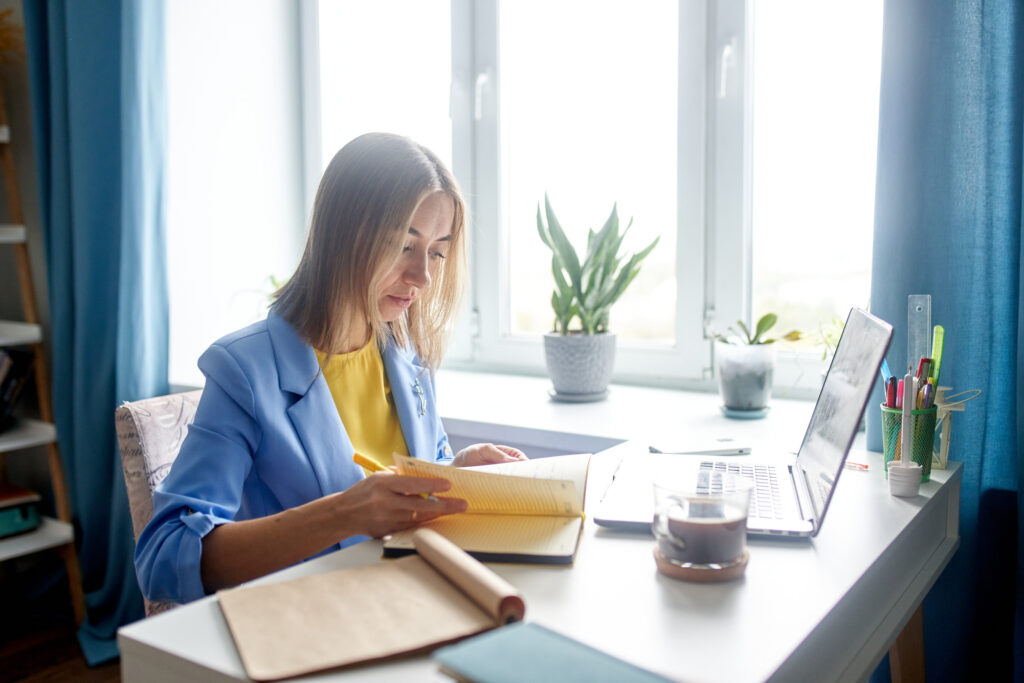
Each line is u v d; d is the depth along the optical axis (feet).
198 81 7.34
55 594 7.89
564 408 5.77
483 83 7.07
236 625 2.09
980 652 4.13
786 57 5.75
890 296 4.12
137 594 6.73
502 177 7.12
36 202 7.83
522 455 3.80
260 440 3.51
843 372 3.20
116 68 6.68
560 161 6.86
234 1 7.59
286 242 8.18
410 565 2.48
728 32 5.90
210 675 1.92
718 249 6.11
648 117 6.40
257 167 7.88
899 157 4.05
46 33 7.07
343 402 4.00
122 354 6.62
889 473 3.39
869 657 2.45
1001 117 3.91
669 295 6.48
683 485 3.30
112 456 6.93
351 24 7.89
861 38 5.47
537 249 7.07
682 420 5.29
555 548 2.58
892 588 2.89
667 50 6.28
